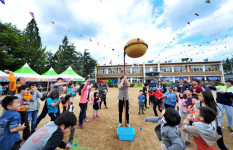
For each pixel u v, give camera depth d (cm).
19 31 1900
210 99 213
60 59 2831
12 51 1677
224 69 5331
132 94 1328
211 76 2689
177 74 2834
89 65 3341
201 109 163
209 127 153
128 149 257
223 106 363
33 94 313
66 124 124
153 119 187
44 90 1816
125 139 298
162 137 157
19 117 184
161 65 2941
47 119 468
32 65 2108
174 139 138
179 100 419
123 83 368
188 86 473
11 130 169
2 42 1569
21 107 250
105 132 346
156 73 2652
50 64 2941
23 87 270
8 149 167
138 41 281
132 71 3019
